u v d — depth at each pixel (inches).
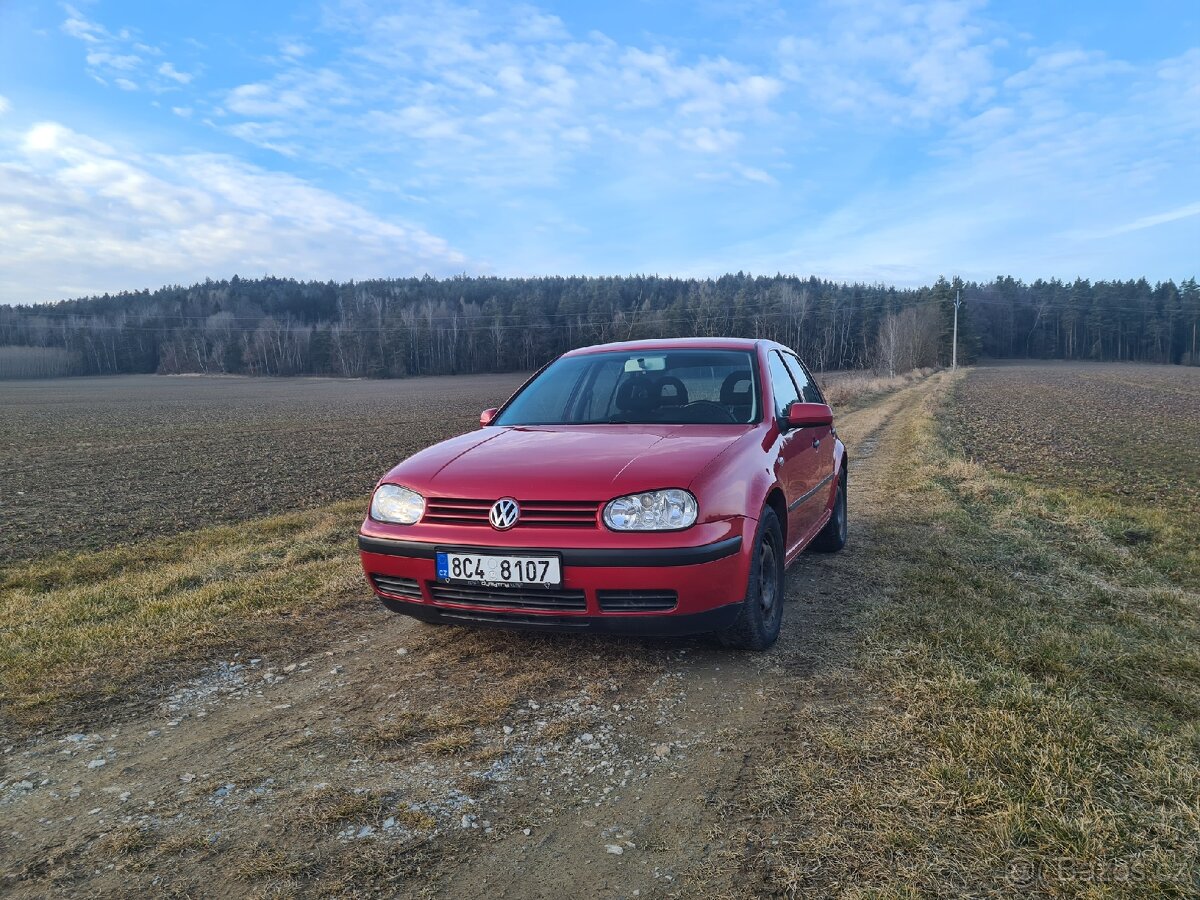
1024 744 98.3
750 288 5078.7
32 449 803.4
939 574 193.3
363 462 609.6
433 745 105.8
